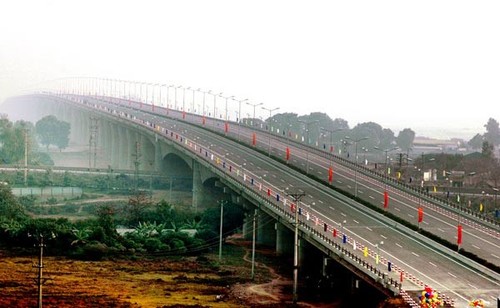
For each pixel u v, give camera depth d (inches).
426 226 5305.1
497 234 5216.5
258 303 4173.2
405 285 3806.6
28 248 5482.3
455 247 4675.2
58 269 4832.7
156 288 4448.8
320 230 4975.4
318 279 4827.8
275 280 4884.4
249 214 6624.0
